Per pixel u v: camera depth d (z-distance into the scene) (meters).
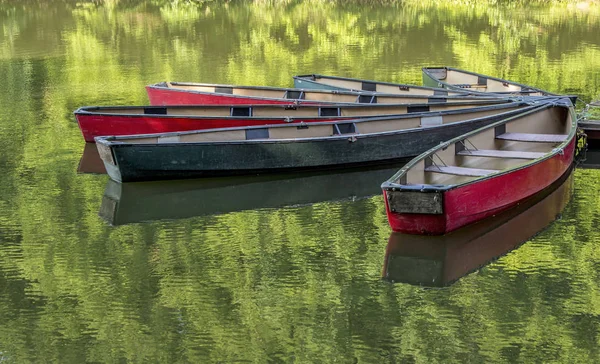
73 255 9.46
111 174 11.92
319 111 14.03
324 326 7.77
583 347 7.27
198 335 7.63
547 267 8.86
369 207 11.02
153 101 16.50
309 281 8.71
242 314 8.02
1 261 9.27
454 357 7.18
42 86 19.61
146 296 8.43
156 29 30.42
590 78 19.58
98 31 29.98
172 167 11.74
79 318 7.97
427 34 27.78
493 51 24.20
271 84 19.88
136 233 10.19
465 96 14.71
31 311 8.10
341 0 38.50
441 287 8.48
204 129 13.09
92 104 17.39
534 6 34.78
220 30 29.88
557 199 10.98
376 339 7.50
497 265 8.96
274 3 38.31
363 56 23.92
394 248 9.40
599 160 12.96
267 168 12.12
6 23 32.50
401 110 13.91
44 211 10.95
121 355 7.28
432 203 8.92
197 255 9.46
